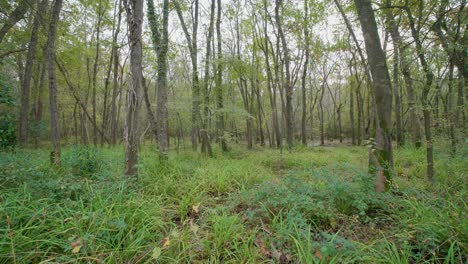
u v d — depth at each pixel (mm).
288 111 14016
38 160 5805
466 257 2230
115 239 2500
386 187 3990
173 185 4477
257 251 2496
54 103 5391
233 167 6340
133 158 4492
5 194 2990
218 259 2402
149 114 9258
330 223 3150
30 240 2195
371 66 4258
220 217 3072
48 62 5398
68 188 3350
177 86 19297
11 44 10812
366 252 2428
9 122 7176
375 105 4250
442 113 4875
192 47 9852
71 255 2143
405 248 2396
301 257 2254
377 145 4184
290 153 10430
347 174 5145
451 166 4781
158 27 7203
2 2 8422
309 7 14391
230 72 11633
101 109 22438
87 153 5473
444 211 2996
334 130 28547
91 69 17484
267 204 3545
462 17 4574
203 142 9953
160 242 2631
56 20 5629
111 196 3287
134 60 4484
